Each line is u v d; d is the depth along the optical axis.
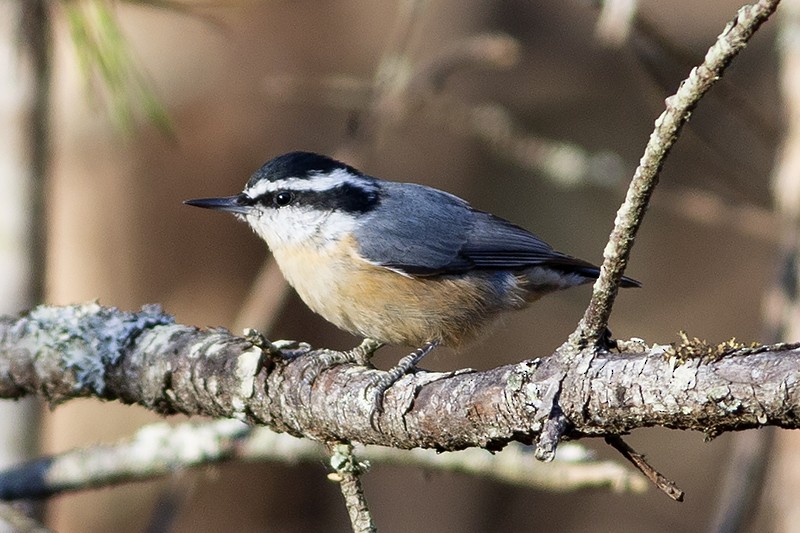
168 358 6.82
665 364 4.65
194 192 15.62
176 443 7.71
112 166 15.06
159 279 15.48
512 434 5.24
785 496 8.66
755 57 17.86
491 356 18.03
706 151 12.06
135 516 14.55
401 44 11.84
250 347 6.61
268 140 15.98
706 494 16.56
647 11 17.48
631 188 4.66
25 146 8.27
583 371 4.89
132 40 15.06
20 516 6.89
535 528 16.94
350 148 11.94
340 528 16.28
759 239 18.64
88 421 14.38
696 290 18.69
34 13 8.20
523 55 18.52
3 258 8.20
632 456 5.01
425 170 18.03
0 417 8.23
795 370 4.30
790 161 9.16
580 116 19.11
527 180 18.61
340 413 5.99
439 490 16.86
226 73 15.87
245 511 16.02
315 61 16.78
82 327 7.18
